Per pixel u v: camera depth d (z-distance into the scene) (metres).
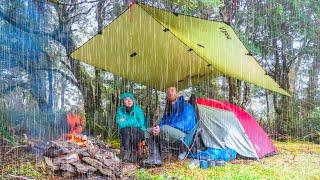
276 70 11.84
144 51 6.70
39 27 9.05
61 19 9.39
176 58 6.95
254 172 5.37
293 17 10.59
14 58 8.88
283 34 11.34
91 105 9.89
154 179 4.78
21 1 8.71
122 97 5.76
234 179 4.91
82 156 4.89
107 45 6.54
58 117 9.05
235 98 10.51
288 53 11.69
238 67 6.65
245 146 6.43
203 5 8.66
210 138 6.18
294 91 11.77
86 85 9.96
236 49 6.11
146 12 5.49
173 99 6.04
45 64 9.41
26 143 5.89
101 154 5.14
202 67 7.39
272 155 6.94
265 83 6.96
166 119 6.05
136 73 7.77
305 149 7.96
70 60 9.82
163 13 5.59
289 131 11.08
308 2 10.10
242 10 10.84
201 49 6.15
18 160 5.26
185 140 5.84
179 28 5.91
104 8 10.28
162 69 7.54
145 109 10.27
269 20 10.75
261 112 12.39
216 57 6.33
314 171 5.58
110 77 10.52
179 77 7.96
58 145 4.93
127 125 5.63
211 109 6.39
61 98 10.26
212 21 5.60
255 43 11.16
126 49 6.63
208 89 10.90
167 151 5.89
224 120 6.34
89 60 7.14
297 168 5.77
